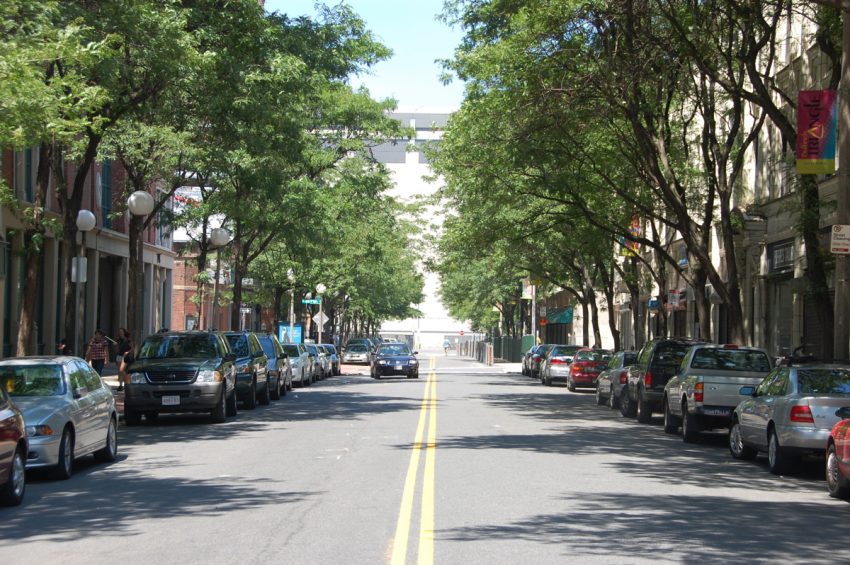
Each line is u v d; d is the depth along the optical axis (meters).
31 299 20.47
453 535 9.38
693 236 24.95
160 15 18.36
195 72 20.23
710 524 10.29
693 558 8.54
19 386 13.76
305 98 27.25
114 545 9.01
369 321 109.38
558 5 21.77
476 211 36.03
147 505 11.29
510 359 78.50
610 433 20.94
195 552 8.63
